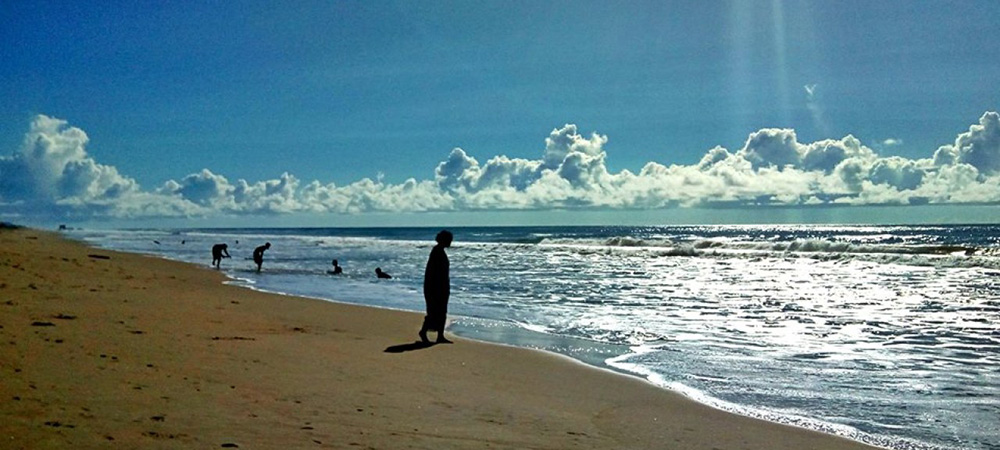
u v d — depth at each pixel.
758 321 14.75
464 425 6.37
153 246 58.56
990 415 7.39
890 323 14.38
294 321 13.48
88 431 5.02
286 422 5.85
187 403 6.16
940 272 26.80
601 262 35.59
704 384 8.86
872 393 8.37
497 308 17.19
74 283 16.81
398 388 7.82
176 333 10.41
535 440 6.04
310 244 67.12
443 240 12.20
